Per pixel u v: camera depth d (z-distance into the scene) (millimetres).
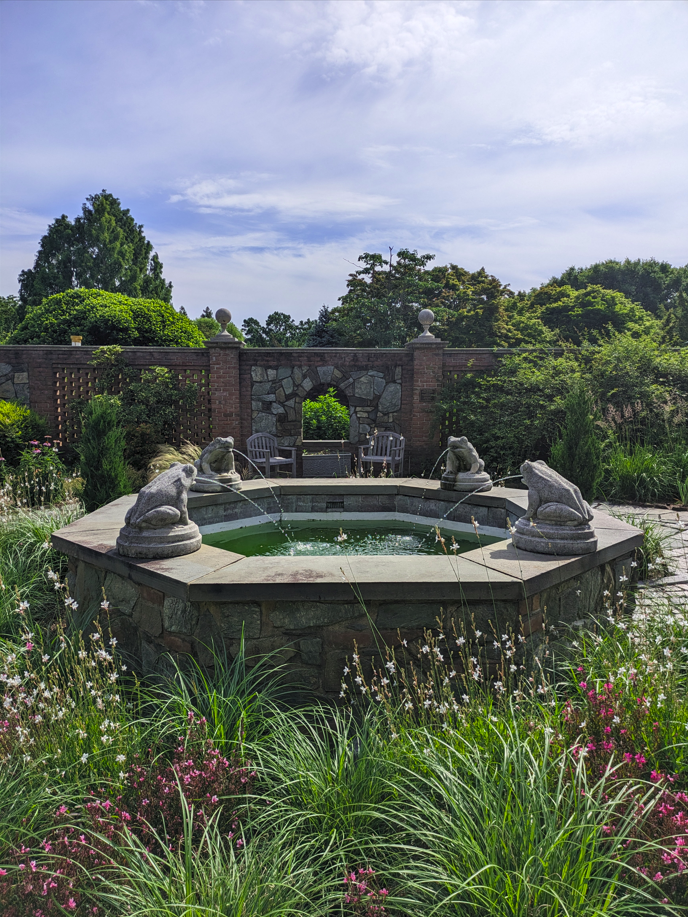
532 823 1608
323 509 5602
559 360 9836
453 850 1691
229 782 2117
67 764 2189
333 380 10633
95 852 1797
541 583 2867
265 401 10562
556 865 1540
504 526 4805
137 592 3152
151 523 3191
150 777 2174
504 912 1466
